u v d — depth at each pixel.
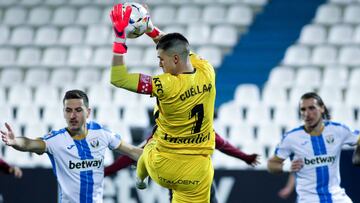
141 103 44.19
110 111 42.66
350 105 43.12
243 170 28.30
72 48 52.66
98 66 51.03
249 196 28.22
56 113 43.94
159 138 17.66
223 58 50.84
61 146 19.64
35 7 57.28
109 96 46.12
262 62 50.28
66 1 57.19
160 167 17.70
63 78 50.88
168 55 16.81
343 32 50.88
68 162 19.69
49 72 52.00
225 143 21.92
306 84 46.56
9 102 47.53
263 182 28.17
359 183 26.94
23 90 48.09
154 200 28.30
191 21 53.53
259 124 40.06
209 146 17.78
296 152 22.02
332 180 21.86
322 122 22.05
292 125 40.56
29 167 29.30
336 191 21.86
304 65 48.97
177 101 16.84
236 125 39.38
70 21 56.00
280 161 22.48
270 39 51.91
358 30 50.66
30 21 56.28
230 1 54.94
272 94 44.50
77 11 56.50
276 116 41.56
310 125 21.73
